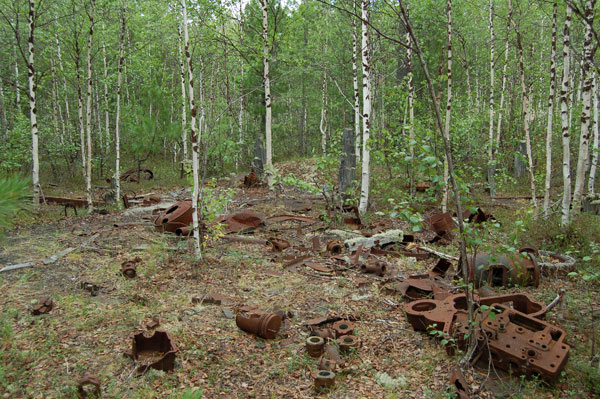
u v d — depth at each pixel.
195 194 7.37
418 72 17.78
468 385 3.87
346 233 9.72
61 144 18.25
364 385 3.99
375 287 6.57
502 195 15.42
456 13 16.62
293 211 12.45
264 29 14.27
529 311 5.08
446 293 5.70
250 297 6.18
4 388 3.84
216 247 8.55
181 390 3.90
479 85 22.53
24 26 18.20
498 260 6.32
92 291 6.11
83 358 4.36
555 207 10.86
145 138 18.95
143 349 4.48
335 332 4.94
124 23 14.86
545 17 15.88
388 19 16.88
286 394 3.88
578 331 4.83
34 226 10.20
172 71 23.61
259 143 20.53
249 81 22.00
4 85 20.95
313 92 26.92
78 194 15.99
